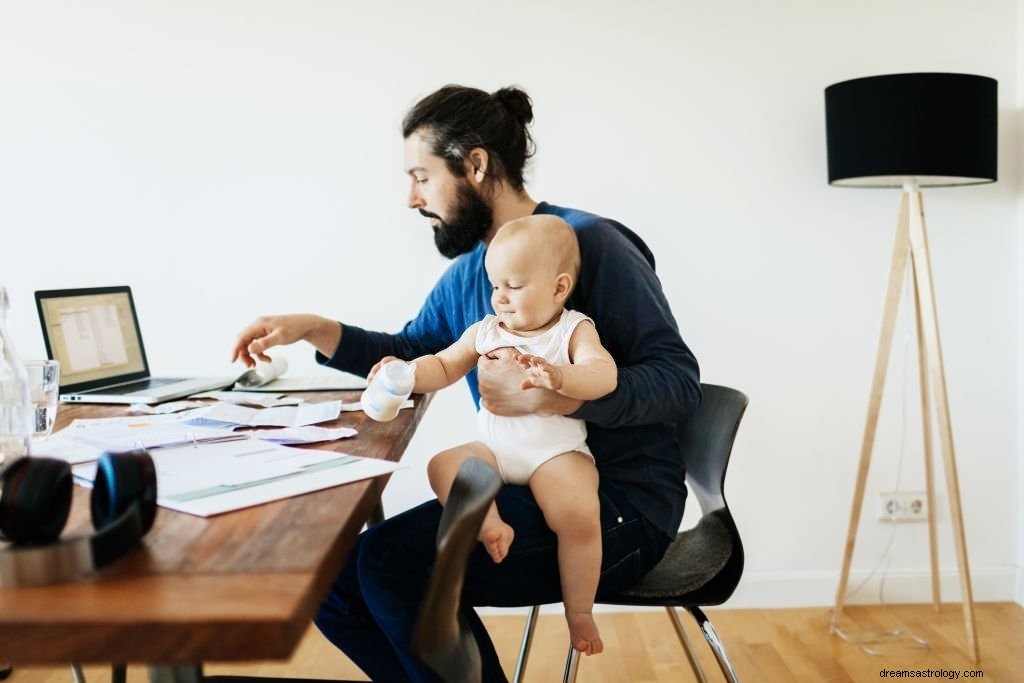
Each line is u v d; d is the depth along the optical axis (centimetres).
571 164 285
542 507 146
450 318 193
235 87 281
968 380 293
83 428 147
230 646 67
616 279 156
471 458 114
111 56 280
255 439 136
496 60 281
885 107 243
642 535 152
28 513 78
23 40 279
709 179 285
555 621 289
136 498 84
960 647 265
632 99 283
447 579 88
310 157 283
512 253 151
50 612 68
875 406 272
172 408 175
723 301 289
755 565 297
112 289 218
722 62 282
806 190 286
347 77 281
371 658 157
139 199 283
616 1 280
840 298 289
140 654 67
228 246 285
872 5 281
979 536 297
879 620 286
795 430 293
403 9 280
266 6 279
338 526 89
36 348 285
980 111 246
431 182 171
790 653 262
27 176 281
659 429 159
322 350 185
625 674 252
